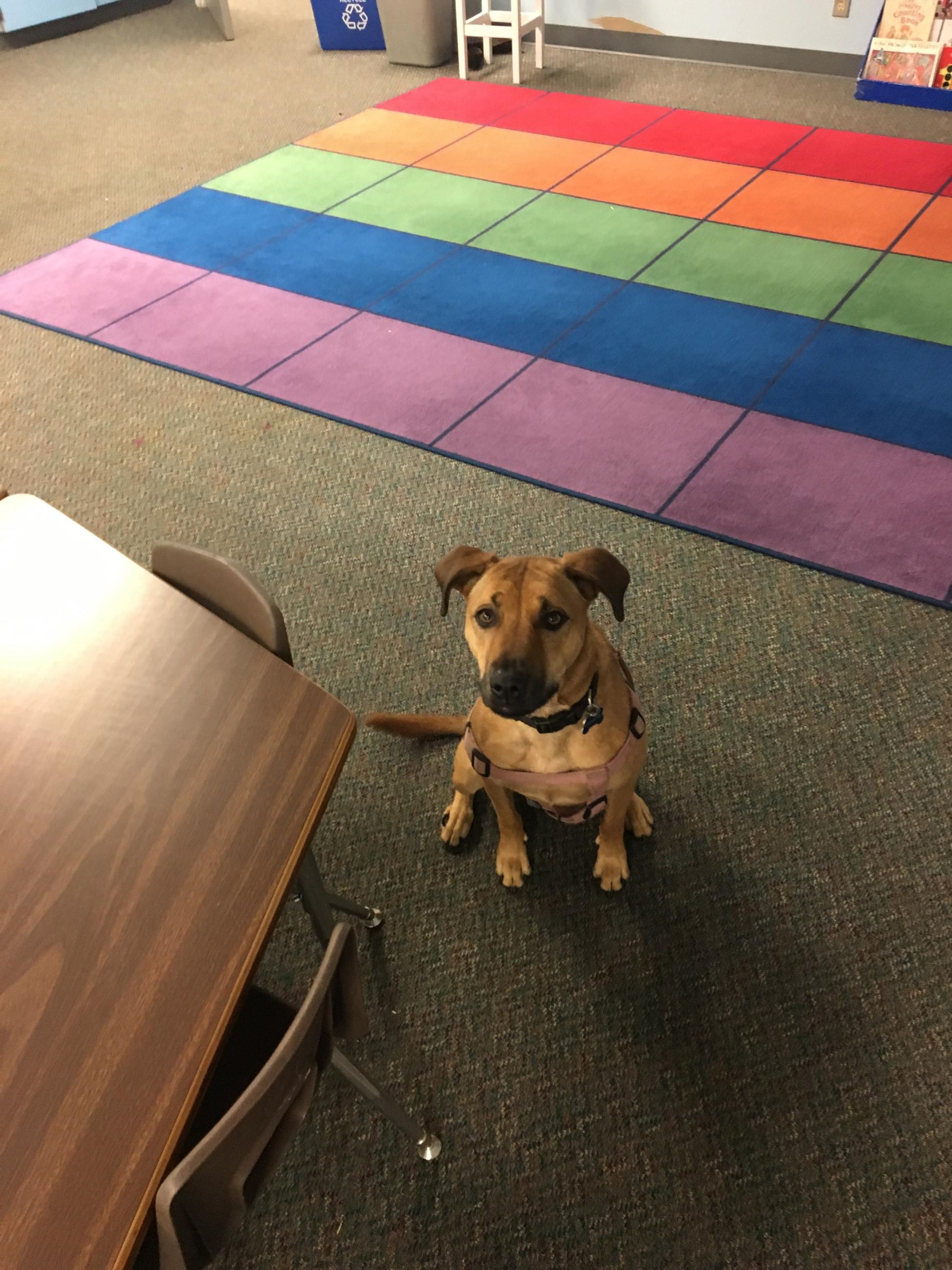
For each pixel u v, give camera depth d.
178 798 1.17
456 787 2.01
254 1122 0.93
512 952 1.88
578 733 1.66
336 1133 1.64
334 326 3.86
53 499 3.07
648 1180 1.56
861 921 1.87
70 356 3.80
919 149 4.90
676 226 4.36
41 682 1.33
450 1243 1.52
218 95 6.27
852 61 5.66
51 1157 0.87
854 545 2.68
